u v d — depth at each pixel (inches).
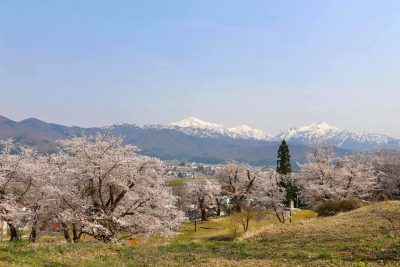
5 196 1695.4
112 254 952.3
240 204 3993.6
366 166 3875.5
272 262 869.8
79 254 904.3
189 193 4239.7
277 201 3181.6
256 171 4060.0
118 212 1614.2
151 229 1599.4
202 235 2812.5
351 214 1663.4
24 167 1718.8
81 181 1577.3
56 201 1509.6
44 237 2089.1
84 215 1485.0
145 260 885.2
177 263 855.1
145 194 1603.1
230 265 829.8
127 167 1560.0
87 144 1572.3
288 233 1355.8
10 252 861.2
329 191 3230.8
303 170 3592.5
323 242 1137.4
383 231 1211.9
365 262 808.9
